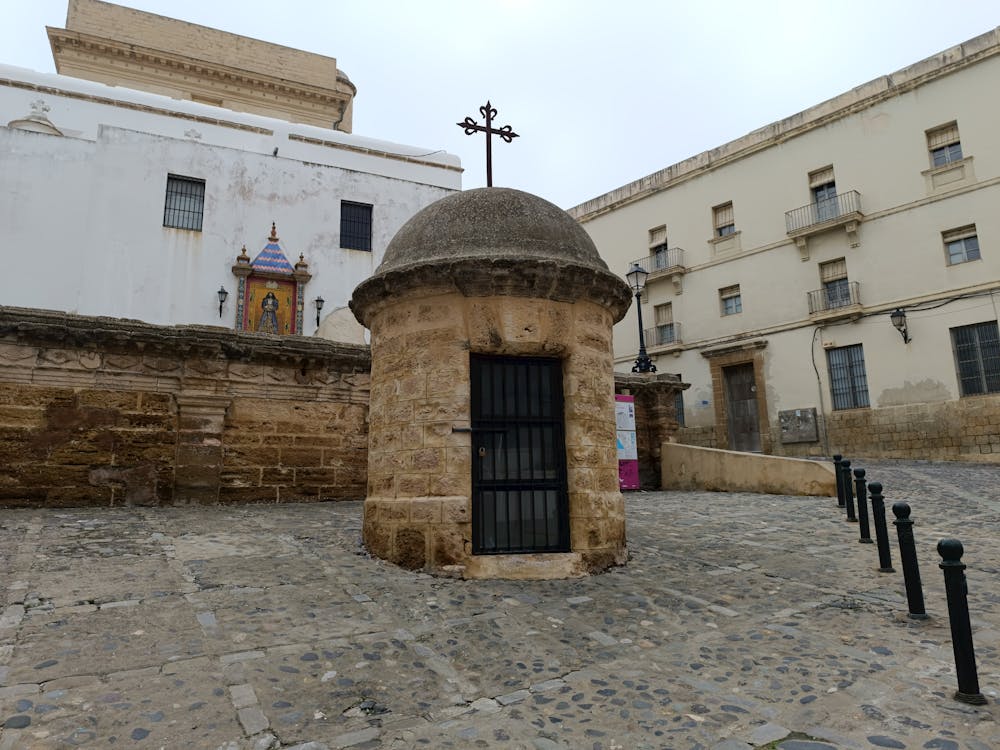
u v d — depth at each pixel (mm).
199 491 10242
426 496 6039
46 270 19812
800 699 3594
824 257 24312
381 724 3248
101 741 2904
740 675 3926
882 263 22797
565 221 6887
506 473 6270
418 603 5035
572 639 4477
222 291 21297
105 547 6375
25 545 6305
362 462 11820
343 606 4875
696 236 28266
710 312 27484
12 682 3373
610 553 6344
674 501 12023
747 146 26828
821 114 24766
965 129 21391
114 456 9805
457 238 6457
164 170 21688
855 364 23266
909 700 3568
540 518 6270
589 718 3375
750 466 13406
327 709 3357
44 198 20141
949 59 21797
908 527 5070
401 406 6371
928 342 21500
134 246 20844
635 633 4617
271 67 32094
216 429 10539
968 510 9750
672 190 29375
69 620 4262
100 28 28641
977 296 20656
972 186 21062
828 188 24766
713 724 3314
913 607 4949
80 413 9680
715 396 26859
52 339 9617
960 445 20484
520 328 6242
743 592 5621
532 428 6418
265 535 7359
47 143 20453
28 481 9250
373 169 27203
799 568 6453
